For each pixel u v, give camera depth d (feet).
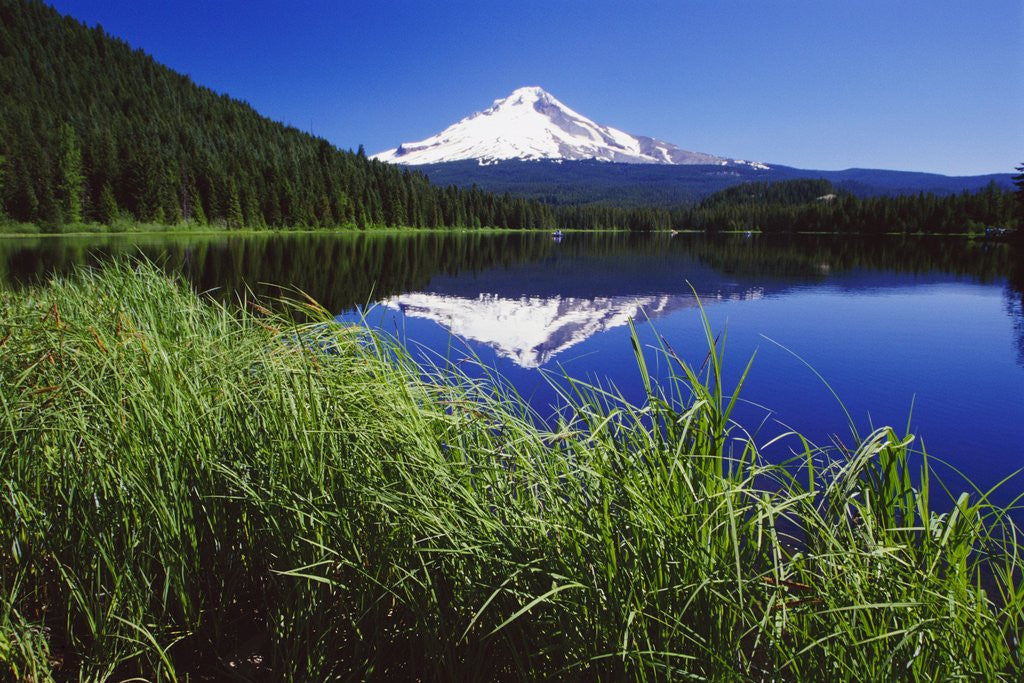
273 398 6.50
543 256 124.77
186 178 230.27
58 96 384.06
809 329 39.45
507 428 5.90
